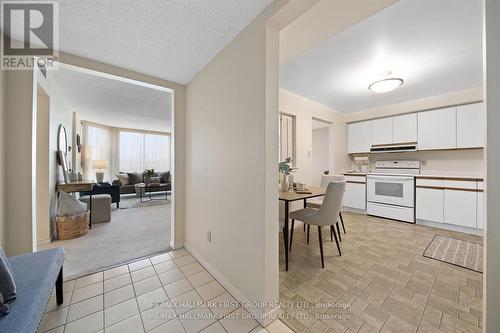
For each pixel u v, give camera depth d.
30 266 1.19
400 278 1.85
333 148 4.47
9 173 1.58
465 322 1.34
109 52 1.85
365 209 4.15
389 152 4.22
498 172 0.71
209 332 1.29
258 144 1.40
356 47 2.06
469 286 1.72
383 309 1.47
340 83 3.00
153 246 2.60
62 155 3.19
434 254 2.33
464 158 3.52
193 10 1.35
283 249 2.49
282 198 2.08
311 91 3.35
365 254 2.34
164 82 2.43
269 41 1.34
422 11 1.57
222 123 1.81
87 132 5.70
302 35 1.55
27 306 0.89
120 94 3.48
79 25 1.48
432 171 3.84
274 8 1.26
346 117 4.78
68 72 2.57
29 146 1.66
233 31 1.57
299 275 1.91
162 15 1.39
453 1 1.47
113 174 6.67
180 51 1.84
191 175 2.42
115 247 2.55
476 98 3.18
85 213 3.01
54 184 2.91
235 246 1.63
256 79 1.41
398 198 3.68
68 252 2.40
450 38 1.90
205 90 2.10
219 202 1.85
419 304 1.51
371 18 1.64
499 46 0.71
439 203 3.28
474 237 2.87
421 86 3.12
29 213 1.65
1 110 1.52
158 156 7.70
